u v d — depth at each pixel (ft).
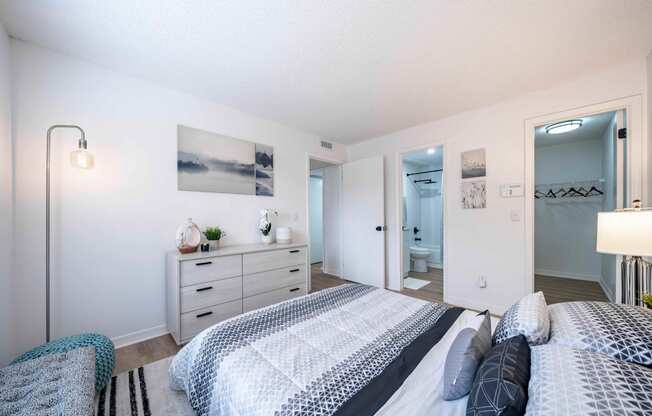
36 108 5.78
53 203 5.96
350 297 5.77
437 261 17.28
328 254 14.99
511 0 4.53
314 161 13.65
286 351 3.57
